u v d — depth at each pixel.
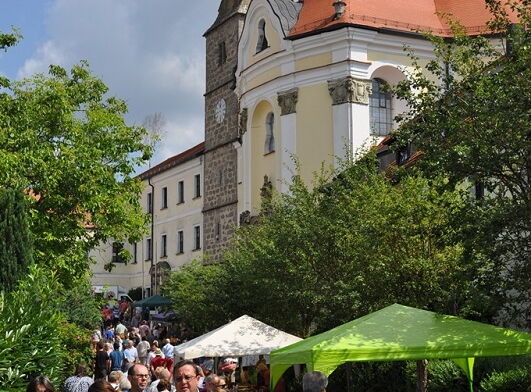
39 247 26.23
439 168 16.22
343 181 28.06
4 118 26.09
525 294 16.05
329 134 43.28
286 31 44.69
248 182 48.22
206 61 57.56
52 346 14.32
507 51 18.33
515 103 15.84
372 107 43.91
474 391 19.19
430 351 13.59
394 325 14.38
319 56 43.91
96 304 33.31
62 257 26.50
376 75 44.03
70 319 34.62
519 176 16.06
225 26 55.34
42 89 28.00
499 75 16.23
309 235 26.36
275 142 45.75
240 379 28.42
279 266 27.28
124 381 15.03
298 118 44.50
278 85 45.31
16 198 17.44
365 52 43.34
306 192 28.31
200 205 61.19
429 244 21.92
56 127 27.89
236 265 33.91
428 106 17.72
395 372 23.31
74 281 27.62
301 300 26.95
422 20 44.75
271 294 27.89
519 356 18.77
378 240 22.48
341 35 42.97
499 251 15.44
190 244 62.72
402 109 44.34
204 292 37.12
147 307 61.12
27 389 10.08
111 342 33.31
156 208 69.00
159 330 47.00
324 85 43.75
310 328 32.22
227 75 55.00
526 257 15.55
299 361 14.16
